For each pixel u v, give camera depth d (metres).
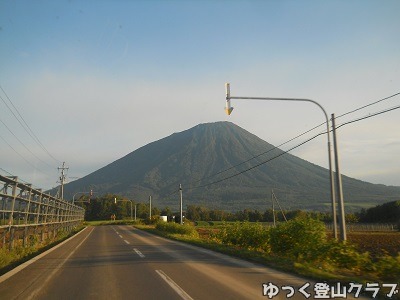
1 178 16.98
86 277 11.22
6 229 17.84
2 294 8.95
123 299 8.23
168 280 10.32
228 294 8.52
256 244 20.64
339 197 14.73
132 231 49.59
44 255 17.92
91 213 145.75
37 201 24.77
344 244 13.03
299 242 15.66
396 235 50.06
